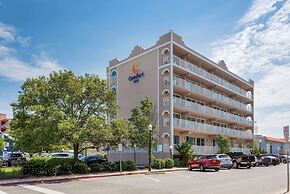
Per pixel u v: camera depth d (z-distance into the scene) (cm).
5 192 1368
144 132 3034
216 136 4444
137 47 4116
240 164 3434
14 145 2222
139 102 3944
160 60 3788
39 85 2277
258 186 1639
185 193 1341
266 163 4131
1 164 3328
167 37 3756
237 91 5416
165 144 3566
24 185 1648
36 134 2059
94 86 2436
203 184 1712
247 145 5816
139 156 3719
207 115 4331
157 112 3716
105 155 4244
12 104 2223
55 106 2178
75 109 2395
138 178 2069
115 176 2227
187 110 3891
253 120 6069
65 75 2339
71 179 1966
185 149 3425
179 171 2820
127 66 4212
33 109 2062
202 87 4347
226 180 1964
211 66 4638
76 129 2134
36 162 2098
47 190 1431
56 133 2036
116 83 4319
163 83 3706
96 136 2314
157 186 1599
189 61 4322
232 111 5484
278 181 1922
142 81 3962
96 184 1689
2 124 5694
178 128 3656
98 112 2484
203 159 2881
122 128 2536
